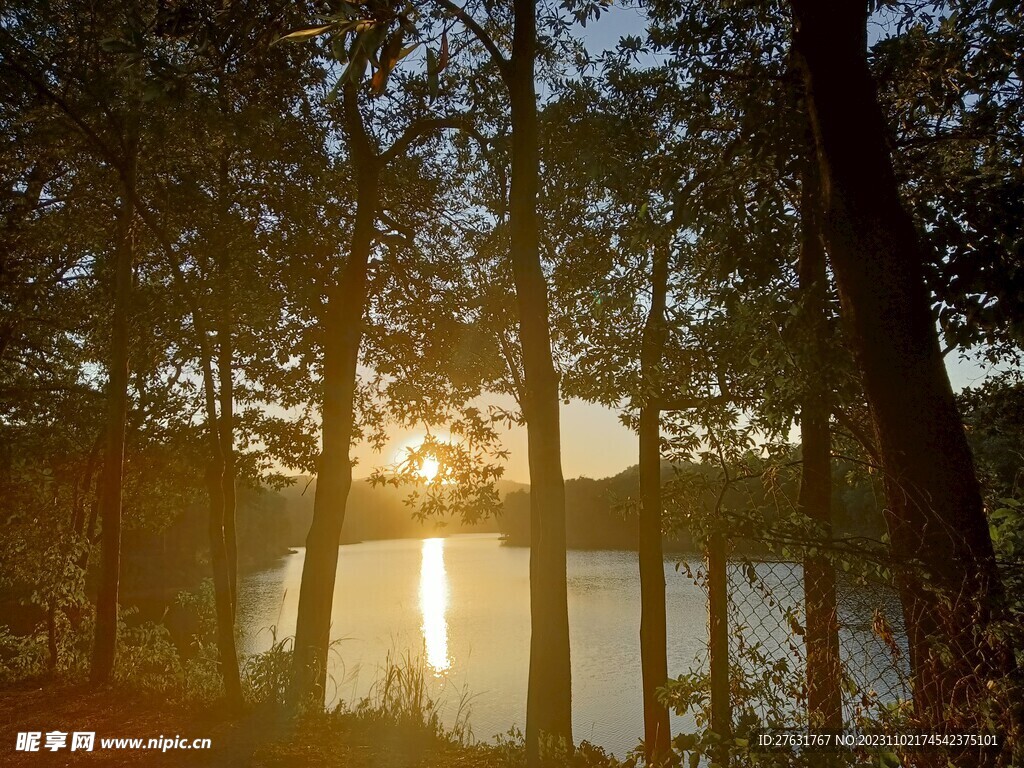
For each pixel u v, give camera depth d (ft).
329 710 26.81
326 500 33.09
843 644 10.66
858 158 11.91
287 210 35.47
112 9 26.14
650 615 28.66
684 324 22.35
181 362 44.78
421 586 165.68
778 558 11.05
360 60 13.60
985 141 19.29
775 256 17.42
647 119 22.26
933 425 10.84
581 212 30.17
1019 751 8.27
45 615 44.39
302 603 31.78
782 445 20.34
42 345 48.06
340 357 34.53
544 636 21.95
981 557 9.78
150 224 28.32
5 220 35.09
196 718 25.05
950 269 13.61
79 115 28.14
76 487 51.52
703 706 11.41
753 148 17.47
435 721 23.80
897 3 18.90
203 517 143.43
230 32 23.07
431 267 40.86
